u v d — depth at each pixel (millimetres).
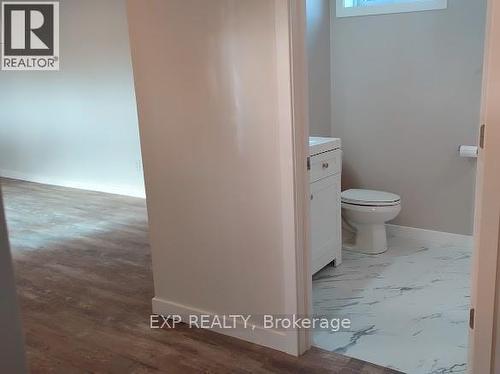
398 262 3471
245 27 2158
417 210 3855
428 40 3557
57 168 6250
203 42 2291
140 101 2562
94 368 2338
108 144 5641
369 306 2852
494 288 1795
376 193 3670
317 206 3109
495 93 1660
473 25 3367
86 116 5734
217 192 2436
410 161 3809
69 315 2863
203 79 2336
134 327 2697
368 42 3799
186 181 2523
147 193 2686
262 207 2311
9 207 5297
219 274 2539
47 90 6016
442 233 3773
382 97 3828
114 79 5355
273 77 2137
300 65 2123
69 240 4176
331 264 3451
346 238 3914
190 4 2287
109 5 5164
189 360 2371
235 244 2447
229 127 2314
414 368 2250
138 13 2451
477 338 1867
